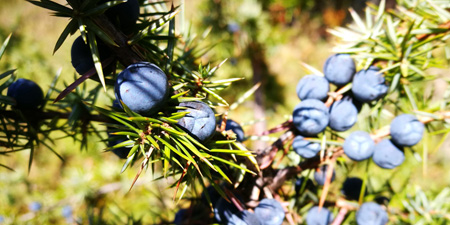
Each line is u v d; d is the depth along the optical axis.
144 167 0.13
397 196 0.19
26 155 0.40
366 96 0.16
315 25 0.50
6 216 0.29
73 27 0.13
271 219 0.15
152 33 0.14
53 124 0.16
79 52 0.13
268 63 0.40
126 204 0.30
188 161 0.13
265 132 0.16
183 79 0.14
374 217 0.17
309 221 0.17
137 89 0.13
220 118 0.16
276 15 0.37
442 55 0.19
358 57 0.16
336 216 0.18
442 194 0.19
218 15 0.36
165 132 0.13
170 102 0.13
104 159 0.34
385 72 0.16
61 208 0.31
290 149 0.17
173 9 0.14
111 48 0.13
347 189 0.18
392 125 0.16
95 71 0.13
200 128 0.13
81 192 0.30
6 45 0.15
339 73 0.16
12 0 0.63
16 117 0.15
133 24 0.14
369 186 0.19
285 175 0.16
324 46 0.52
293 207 0.18
